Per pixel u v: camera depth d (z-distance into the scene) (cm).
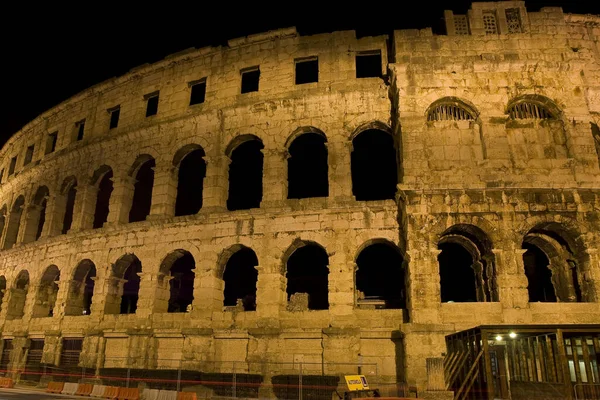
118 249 3816
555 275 3145
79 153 4472
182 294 5381
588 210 2833
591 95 3266
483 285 3062
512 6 3381
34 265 4441
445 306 2750
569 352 2441
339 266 3100
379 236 3100
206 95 3931
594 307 2697
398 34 3316
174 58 4128
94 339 3631
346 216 3191
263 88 3741
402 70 3197
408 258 2847
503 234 2809
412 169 2962
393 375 2853
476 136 3052
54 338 3909
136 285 5472
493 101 3091
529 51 3200
